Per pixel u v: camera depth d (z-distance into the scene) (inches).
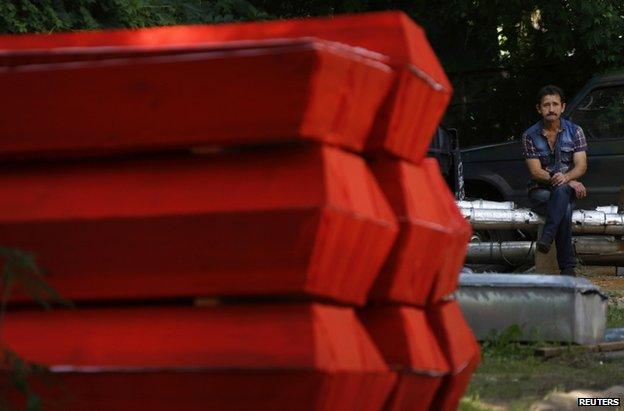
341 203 205.2
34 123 215.2
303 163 205.5
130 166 214.4
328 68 203.2
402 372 231.3
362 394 214.5
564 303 481.4
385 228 220.8
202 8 1136.8
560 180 816.3
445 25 1560.0
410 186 236.1
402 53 233.3
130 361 209.8
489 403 363.6
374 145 230.4
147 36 264.7
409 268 234.8
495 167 1205.7
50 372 212.7
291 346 202.7
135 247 211.2
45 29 888.9
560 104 836.0
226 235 205.6
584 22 1412.4
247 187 205.5
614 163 1145.4
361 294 221.8
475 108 1584.6
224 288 207.5
